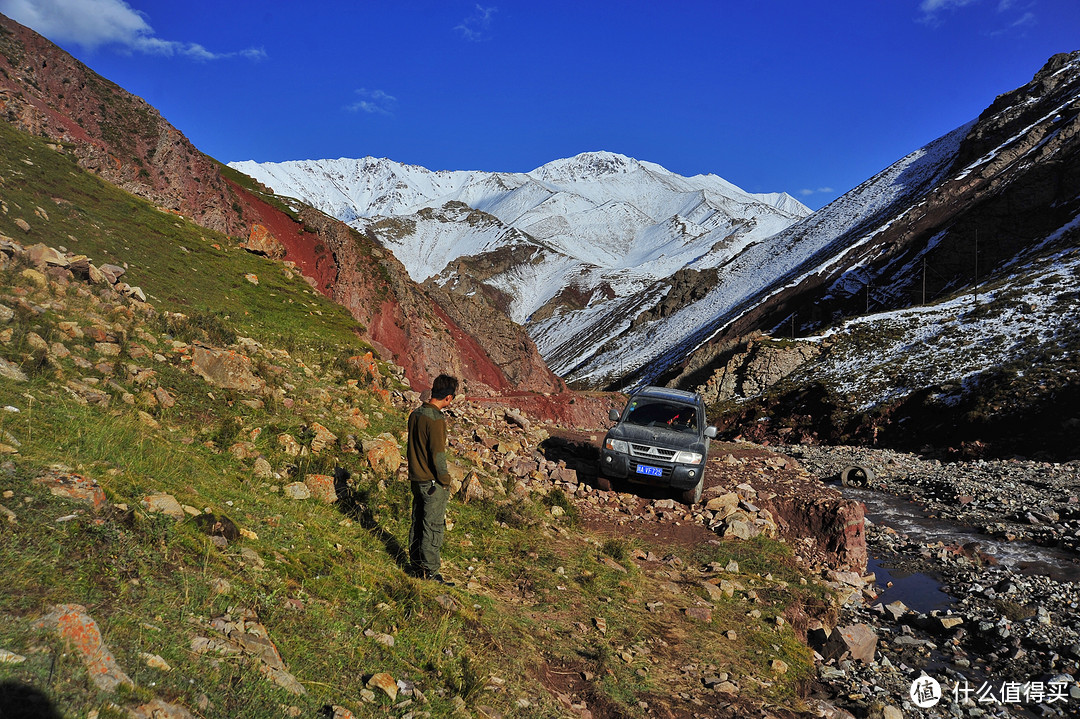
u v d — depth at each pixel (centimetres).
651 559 877
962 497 2050
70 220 1589
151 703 265
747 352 8569
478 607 559
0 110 2261
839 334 8175
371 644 416
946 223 13112
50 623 280
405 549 632
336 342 1769
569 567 750
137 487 467
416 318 3297
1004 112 17700
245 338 1242
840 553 1112
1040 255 8912
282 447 775
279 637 378
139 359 866
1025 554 1393
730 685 562
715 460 1559
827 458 3419
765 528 1061
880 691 663
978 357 5881
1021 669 776
